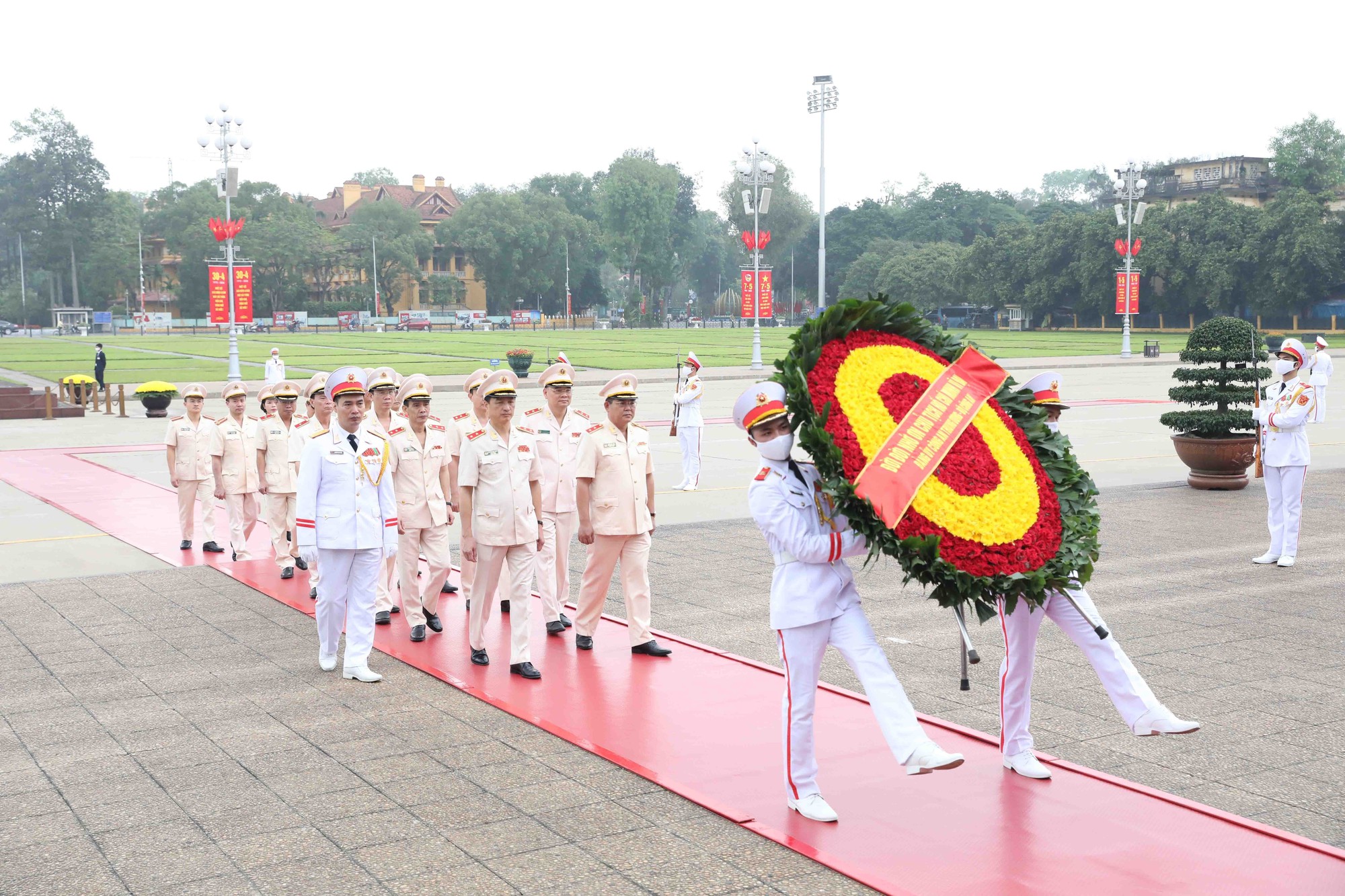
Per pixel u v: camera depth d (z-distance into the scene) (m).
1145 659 8.12
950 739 6.52
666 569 11.46
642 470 8.40
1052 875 4.78
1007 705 5.96
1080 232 85.31
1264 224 73.88
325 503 7.82
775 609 5.46
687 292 174.38
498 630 9.30
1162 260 77.00
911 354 5.72
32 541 13.12
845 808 5.55
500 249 120.88
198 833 5.28
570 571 11.52
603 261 144.88
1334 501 15.23
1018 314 94.88
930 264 101.31
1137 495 15.82
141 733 6.71
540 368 49.81
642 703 7.25
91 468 19.95
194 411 12.55
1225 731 6.66
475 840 5.20
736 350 62.78
